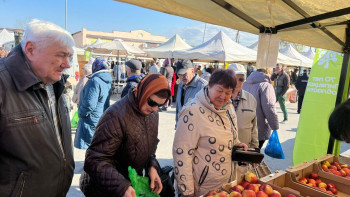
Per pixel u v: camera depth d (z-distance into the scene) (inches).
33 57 45.6
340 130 49.0
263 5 65.8
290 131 274.7
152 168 67.2
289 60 463.8
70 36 47.9
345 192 80.0
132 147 59.5
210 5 63.9
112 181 52.9
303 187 72.6
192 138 69.0
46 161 47.1
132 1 58.5
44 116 47.6
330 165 94.3
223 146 70.0
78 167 151.3
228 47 329.7
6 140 41.9
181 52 366.6
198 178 70.9
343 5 65.1
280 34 90.4
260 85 128.9
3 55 158.7
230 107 77.3
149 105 57.4
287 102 525.7
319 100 149.3
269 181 70.6
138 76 146.0
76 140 144.8
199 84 120.6
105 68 145.3
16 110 42.9
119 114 57.1
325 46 111.3
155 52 428.5
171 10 66.2
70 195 121.0
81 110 137.4
